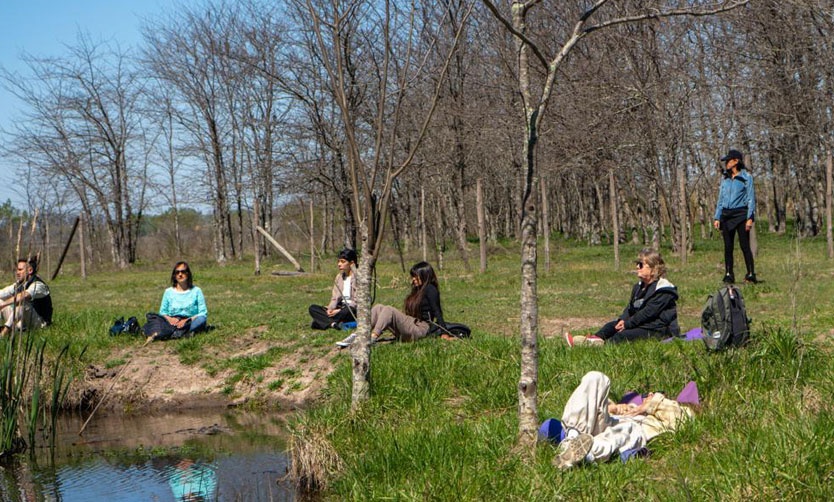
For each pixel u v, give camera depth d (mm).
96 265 42469
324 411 7359
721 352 7605
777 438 4988
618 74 27328
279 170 30344
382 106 6730
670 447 5539
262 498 6379
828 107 28984
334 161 29109
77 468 7574
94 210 47969
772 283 13828
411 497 5211
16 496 6828
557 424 5633
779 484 4453
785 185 40625
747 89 28312
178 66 42938
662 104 27297
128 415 9875
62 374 8469
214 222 45969
